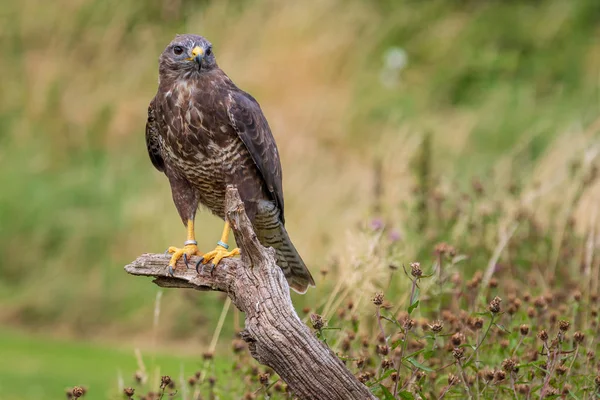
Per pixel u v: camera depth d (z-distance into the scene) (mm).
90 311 15367
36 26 22266
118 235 16531
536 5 23047
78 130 20219
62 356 13195
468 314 7477
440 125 19000
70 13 22250
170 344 14250
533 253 10164
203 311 11711
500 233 10031
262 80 21016
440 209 10953
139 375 8234
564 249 10086
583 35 22016
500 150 17812
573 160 12336
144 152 19453
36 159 19328
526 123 18281
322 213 15734
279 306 6121
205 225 16031
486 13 22672
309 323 8242
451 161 17172
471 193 13570
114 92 20922
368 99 20156
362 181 16469
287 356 6020
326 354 5996
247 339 6172
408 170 13242
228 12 22281
